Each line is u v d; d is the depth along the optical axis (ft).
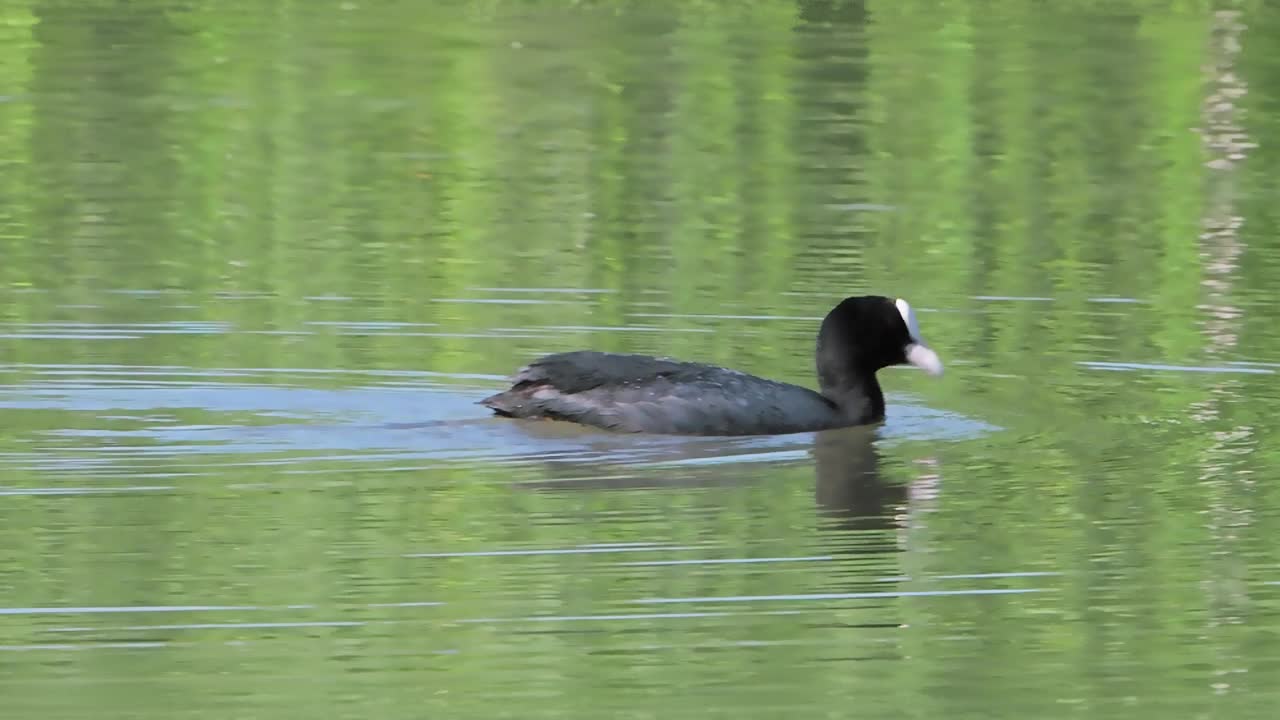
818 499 45.75
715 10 119.96
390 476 46.78
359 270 69.00
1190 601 39.50
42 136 89.71
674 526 43.47
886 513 44.75
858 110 96.63
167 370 55.88
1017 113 96.43
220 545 41.60
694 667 35.99
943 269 70.23
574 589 39.58
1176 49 109.70
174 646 36.50
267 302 64.44
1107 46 110.32
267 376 55.52
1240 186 84.48
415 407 53.01
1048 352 59.77
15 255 70.28
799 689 35.17
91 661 35.78
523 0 122.62
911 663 36.35
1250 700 35.09
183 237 73.61
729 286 67.36
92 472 46.44
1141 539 43.01
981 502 45.75
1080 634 37.78
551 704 34.32
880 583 40.29
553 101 97.55
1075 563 41.52
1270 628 38.17
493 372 56.70
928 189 82.84
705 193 81.56
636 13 118.83
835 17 117.80
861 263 70.90
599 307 64.23
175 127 91.81
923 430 52.13
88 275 67.56
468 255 71.51
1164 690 35.40
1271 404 54.13
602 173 85.15
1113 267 70.95
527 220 77.05
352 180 83.46
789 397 52.16
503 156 87.92
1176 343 60.59
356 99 97.40
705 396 51.24
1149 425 52.11
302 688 34.76
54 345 58.29
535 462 48.39
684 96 98.94
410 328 61.41
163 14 115.55
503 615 38.19
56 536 41.96
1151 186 84.23
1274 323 63.05
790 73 103.71
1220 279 69.21
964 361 58.85
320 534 42.42
